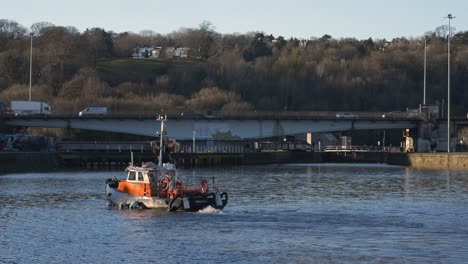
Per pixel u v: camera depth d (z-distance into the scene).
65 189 122.12
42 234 79.50
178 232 80.31
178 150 197.75
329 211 96.75
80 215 91.81
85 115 198.38
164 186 95.69
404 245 74.25
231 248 72.81
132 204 96.38
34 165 171.62
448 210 97.69
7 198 108.94
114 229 82.06
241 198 112.00
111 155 189.75
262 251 71.62
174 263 67.31
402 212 95.75
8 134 195.00
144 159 191.12
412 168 194.12
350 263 67.56
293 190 125.00
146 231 80.88
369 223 86.50
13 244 74.56
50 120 198.38
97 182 135.75
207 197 94.62
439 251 71.69
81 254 70.44
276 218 89.94
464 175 161.75
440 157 194.88
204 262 67.69
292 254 70.56
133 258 69.06
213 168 191.62
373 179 150.75
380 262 67.81
